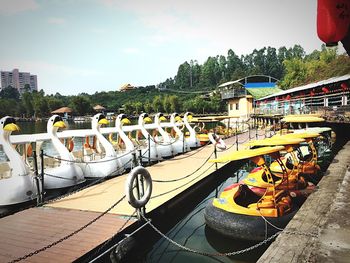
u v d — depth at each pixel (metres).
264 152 7.39
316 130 14.05
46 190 10.63
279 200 7.78
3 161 11.47
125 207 8.30
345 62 32.38
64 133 13.84
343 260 3.46
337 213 5.00
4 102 71.44
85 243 6.10
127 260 6.91
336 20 2.66
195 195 11.27
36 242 6.17
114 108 70.69
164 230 8.65
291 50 100.62
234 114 49.34
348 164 9.04
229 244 7.65
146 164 15.91
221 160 7.30
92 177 12.54
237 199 8.57
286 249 4.03
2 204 9.03
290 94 28.98
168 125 20.62
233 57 104.75
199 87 94.06
